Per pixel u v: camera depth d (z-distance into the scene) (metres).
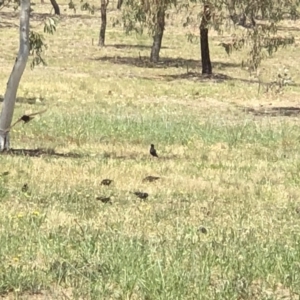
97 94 45.78
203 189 20.94
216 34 83.00
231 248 14.62
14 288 12.20
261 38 46.38
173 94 47.53
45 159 24.44
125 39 78.19
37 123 32.50
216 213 18.19
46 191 19.64
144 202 18.97
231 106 44.16
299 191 21.39
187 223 16.91
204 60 57.22
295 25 92.25
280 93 48.78
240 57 68.81
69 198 18.97
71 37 77.38
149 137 30.95
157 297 11.83
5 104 25.70
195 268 13.24
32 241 14.77
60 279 12.62
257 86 52.16
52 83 48.00
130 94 46.72
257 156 27.66
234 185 21.69
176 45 74.81
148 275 12.64
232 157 27.12
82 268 13.08
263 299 12.09
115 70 57.72
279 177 23.33
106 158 25.45
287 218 18.02
